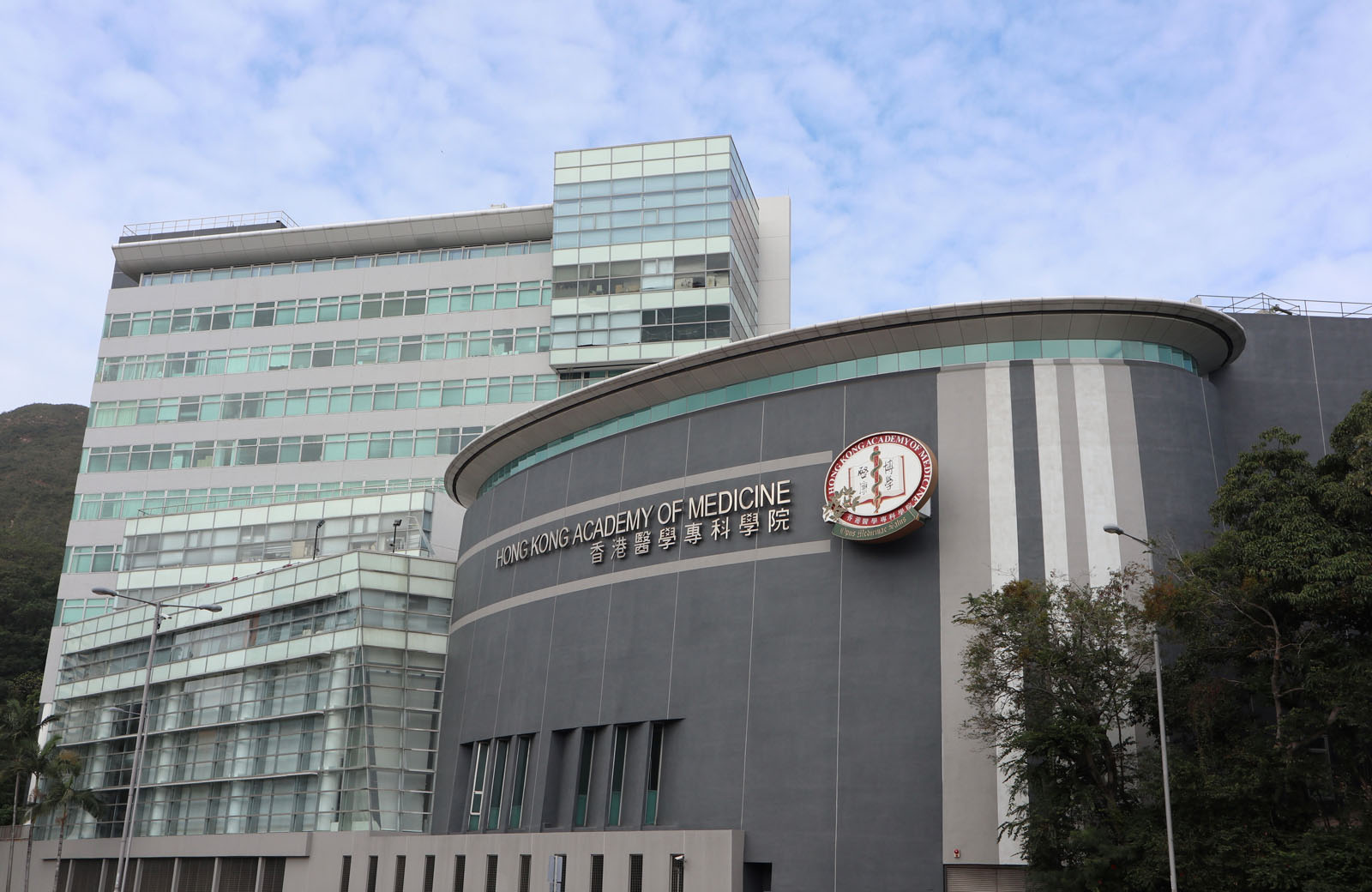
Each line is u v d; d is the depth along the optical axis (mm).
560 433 63500
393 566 67438
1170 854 34062
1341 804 37562
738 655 50750
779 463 52812
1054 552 47250
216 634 74438
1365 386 53469
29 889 79625
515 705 59219
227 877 66625
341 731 64125
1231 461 52219
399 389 89938
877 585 48688
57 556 145000
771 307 93812
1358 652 36875
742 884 46719
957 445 49625
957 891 44062
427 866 58031
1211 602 38469
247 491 90438
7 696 119250
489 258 91625
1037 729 38812
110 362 97438
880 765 46188
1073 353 50500
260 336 94688
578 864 50750
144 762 75250
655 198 86062
